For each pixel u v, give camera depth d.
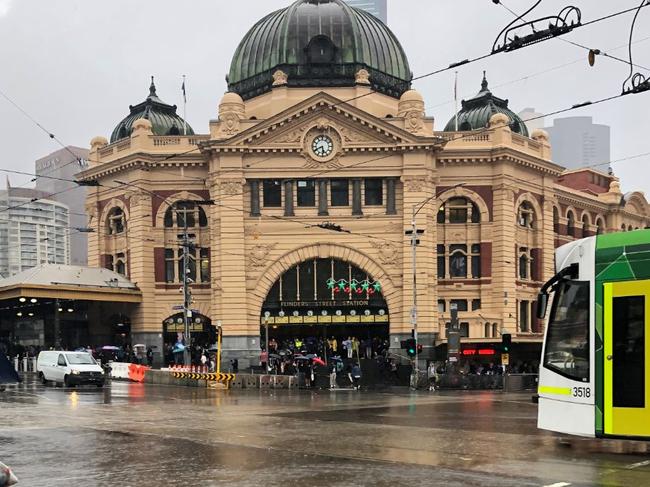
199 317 61.38
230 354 56.22
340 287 57.72
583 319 16.45
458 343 48.78
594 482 12.93
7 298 56.72
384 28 67.00
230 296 56.78
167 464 14.97
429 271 57.34
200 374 45.62
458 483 12.78
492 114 66.50
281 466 14.61
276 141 57.91
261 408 28.92
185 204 61.53
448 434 20.02
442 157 60.31
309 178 57.72
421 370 51.69
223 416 25.19
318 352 58.03
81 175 66.38
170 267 61.72
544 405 17.19
